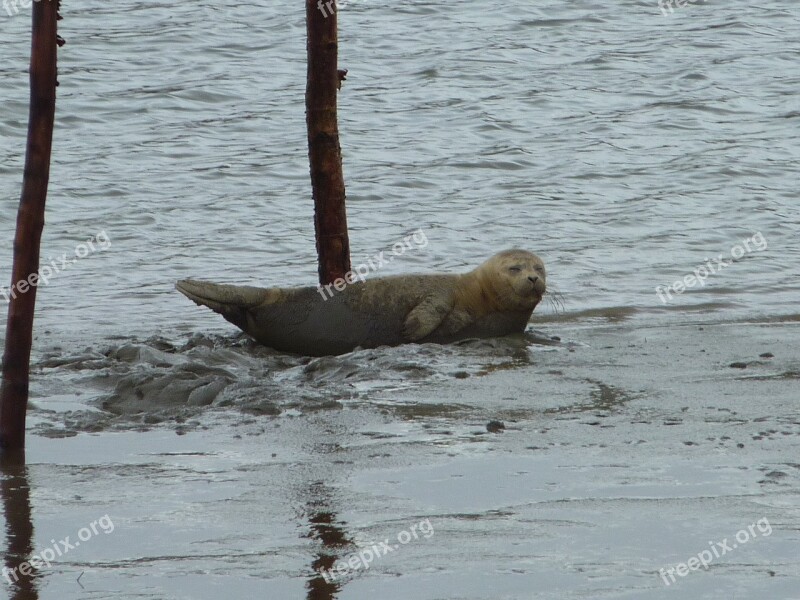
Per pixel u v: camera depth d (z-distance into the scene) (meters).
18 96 88.12
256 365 36.25
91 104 88.19
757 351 37.69
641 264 55.28
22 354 26.52
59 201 67.00
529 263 40.31
